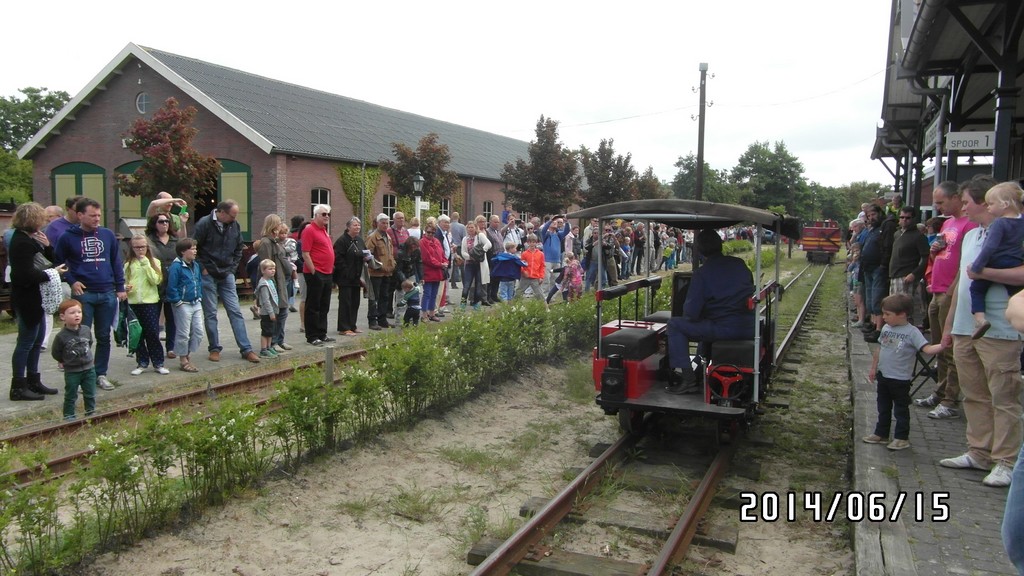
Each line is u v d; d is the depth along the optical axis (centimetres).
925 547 448
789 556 496
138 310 888
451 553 494
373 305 1272
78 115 2727
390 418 748
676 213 723
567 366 1084
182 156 2047
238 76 2900
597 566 462
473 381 870
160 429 527
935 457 602
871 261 1152
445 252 1430
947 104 1302
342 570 471
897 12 1797
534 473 654
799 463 681
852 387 895
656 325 771
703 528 521
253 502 559
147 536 501
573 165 3231
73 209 796
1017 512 277
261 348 1024
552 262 1909
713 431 762
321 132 2734
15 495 452
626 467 652
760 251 651
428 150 2566
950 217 752
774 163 6256
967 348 561
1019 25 885
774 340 823
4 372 904
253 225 2452
